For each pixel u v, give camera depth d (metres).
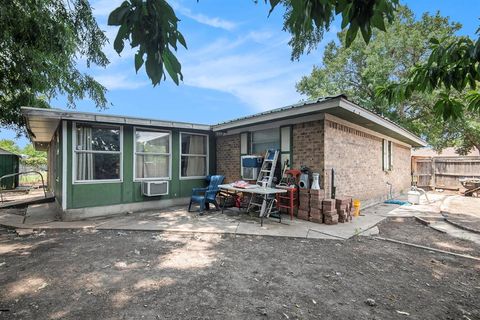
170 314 2.33
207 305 2.48
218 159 9.12
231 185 6.59
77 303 2.51
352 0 1.24
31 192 13.01
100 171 6.75
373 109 14.84
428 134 15.22
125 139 7.12
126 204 7.09
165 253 3.88
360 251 4.07
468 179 12.08
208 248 4.11
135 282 2.95
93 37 5.81
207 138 9.01
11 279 3.02
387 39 13.84
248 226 5.40
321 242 4.49
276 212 6.13
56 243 4.39
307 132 6.29
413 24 14.62
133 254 3.84
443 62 1.90
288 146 6.71
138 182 7.33
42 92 7.77
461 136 14.53
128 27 1.27
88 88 8.69
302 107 5.77
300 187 6.21
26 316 2.30
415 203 8.69
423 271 3.37
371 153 8.32
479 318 2.37
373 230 5.24
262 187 6.19
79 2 5.18
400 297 2.70
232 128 8.14
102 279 3.02
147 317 2.28
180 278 3.06
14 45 5.28
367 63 14.49
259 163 7.27
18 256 3.76
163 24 1.30
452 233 5.13
